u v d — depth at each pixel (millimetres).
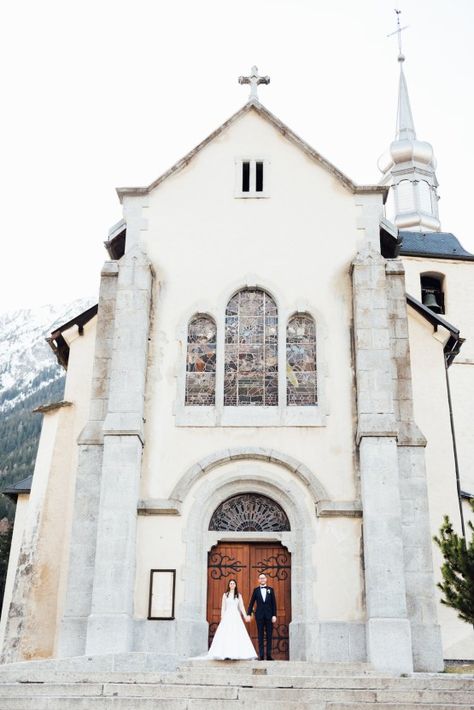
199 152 22234
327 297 20719
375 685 13789
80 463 19078
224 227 21469
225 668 15555
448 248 38156
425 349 24766
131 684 13234
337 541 18453
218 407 19781
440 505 23141
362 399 19047
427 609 17719
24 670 13719
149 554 18469
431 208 46781
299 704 12023
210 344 20609
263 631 17156
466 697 12758
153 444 19453
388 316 20359
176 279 21000
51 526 21781
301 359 20422
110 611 17406
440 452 23703
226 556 19016
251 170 22094
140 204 21688
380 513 18031
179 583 18281
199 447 19422
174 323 20625
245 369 20375
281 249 21219
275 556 18953
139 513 18766
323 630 17688
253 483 19234
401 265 20953
